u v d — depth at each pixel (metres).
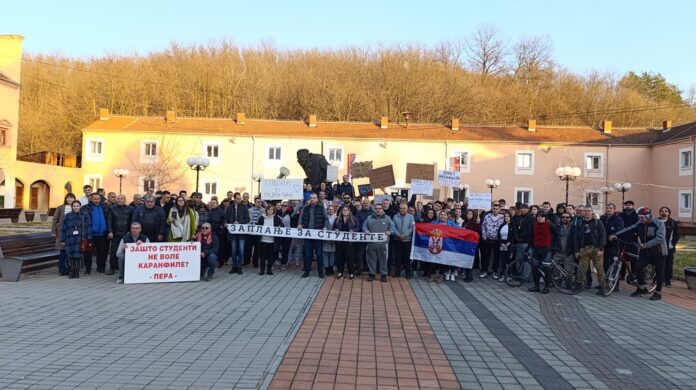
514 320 8.80
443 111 65.69
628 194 42.25
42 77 67.06
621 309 9.98
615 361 6.57
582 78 73.50
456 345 7.11
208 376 5.54
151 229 12.43
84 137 43.84
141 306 9.06
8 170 42.28
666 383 5.77
